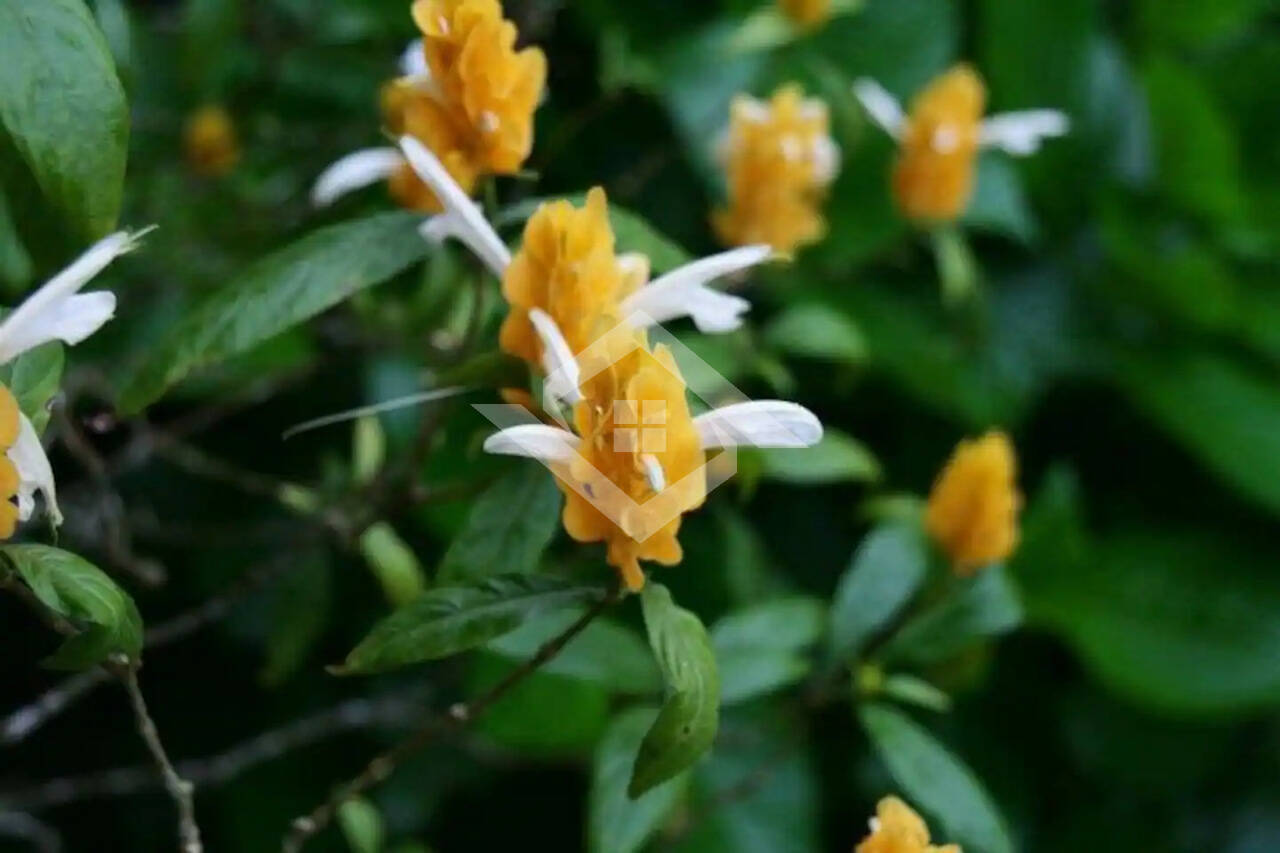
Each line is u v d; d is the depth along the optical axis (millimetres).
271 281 950
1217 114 1770
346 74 1375
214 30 1213
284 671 1178
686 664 898
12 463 864
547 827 1491
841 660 1086
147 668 1438
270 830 1360
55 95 888
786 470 1125
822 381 1529
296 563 1162
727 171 1174
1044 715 1639
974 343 1608
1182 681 1544
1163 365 1747
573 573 1103
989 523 1085
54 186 890
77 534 1148
